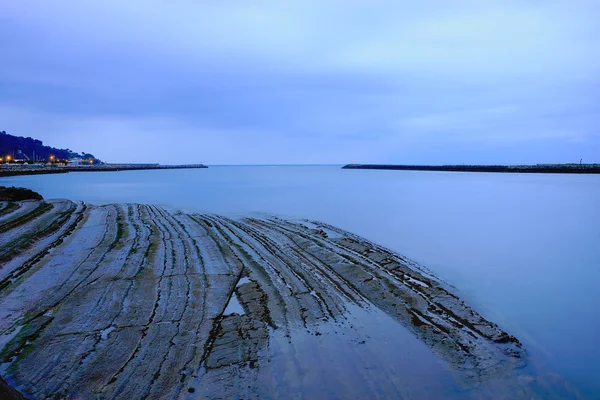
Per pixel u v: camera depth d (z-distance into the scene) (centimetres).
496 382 592
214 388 549
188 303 811
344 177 8650
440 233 1758
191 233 1468
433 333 722
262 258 1156
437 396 556
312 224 1883
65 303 790
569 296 973
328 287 928
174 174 11212
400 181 6725
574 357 679
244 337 684
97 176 9200
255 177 8812
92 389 533
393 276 1013
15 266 1016
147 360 603
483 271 1170
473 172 12125
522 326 800
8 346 629
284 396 544
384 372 606
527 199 3359
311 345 674
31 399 511
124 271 987
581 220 2191
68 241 1288
